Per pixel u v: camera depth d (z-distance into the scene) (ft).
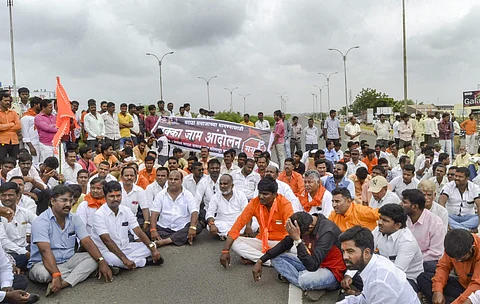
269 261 19.53
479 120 130.52
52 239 17.44
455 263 13.73
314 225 16.15
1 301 14.39
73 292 16.75
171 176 23.67
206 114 59.67
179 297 16.26
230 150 32.42
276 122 51.55
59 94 26.48
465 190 24.75
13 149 30.99
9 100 30.37
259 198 19.06
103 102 43.45
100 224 18.44
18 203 20.68
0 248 15.15
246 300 15.92
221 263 18.86
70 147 29.73
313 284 15.72
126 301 15.92
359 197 28.58
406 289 10.73
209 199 27.09
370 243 10.80
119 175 29.60
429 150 35.32
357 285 15.42
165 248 22.71
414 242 14.94
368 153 38.58
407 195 16.58
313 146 56.03
